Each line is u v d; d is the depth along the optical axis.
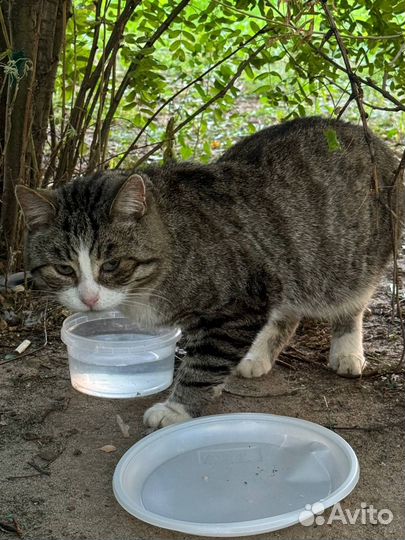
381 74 1.24
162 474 0.61
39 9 0.88
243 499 0.58
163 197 0.69
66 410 0.72
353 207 0.76
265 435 0.65
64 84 0.96
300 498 0.58
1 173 1.00
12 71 0.82
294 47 0.80
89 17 1.10
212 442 0.65
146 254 0.67
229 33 1.03
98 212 0.66
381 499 0.58
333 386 0.76
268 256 0.72
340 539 0.54
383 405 0.72
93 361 0.74
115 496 0.57
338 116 0.79
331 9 0.78
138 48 0.97
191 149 1.22
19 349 0.83
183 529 0.52
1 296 0.91
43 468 0.62
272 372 0.80
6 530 0.55
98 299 0.66
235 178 0.72
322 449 0.63
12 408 0.72
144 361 0.75
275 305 0.73
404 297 0.94
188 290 0.69
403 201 0.81
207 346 0.70
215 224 0.69
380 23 0.83
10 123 0.92
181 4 0.92
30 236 0.69
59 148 0.98
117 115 1.32
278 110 1.56
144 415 0.70
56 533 0.55
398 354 0.83
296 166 0.75
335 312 0.79
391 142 1.40
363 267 0.79
